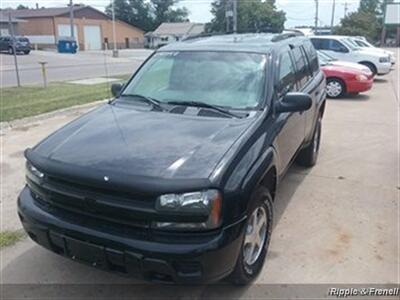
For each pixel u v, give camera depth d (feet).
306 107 11.86
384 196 16.21
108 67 83.05
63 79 59.00
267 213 11.12
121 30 231.30
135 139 10.10
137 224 8.65
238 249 9.20
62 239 9.34
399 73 63.10
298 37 18.61
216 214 8.60
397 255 12.02
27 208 10.03
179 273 8.59
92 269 11.41
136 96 13.20
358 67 41.81
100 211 8.94
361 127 28.14
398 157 21.35
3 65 85.35
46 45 193.47
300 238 12.94
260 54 13.25
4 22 167.94
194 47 14.16
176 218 8.45
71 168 9.11
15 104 34.55
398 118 31.22
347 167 19.70
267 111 11.75
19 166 19.57
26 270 11.39
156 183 8.42
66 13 198.18
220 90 12.48
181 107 12.04
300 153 18.84
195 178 8.57
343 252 12.17
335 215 14.55
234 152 9.54
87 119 11.84
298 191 16.66
